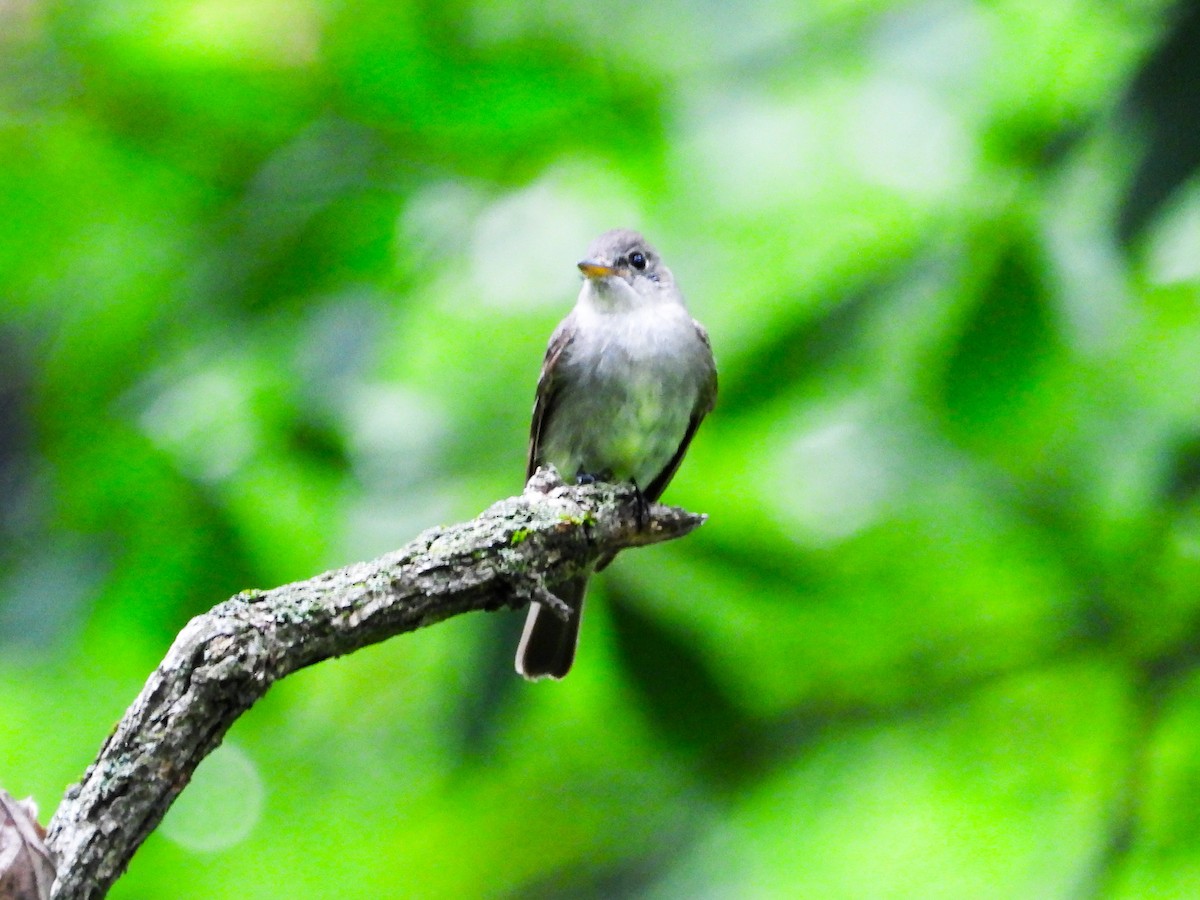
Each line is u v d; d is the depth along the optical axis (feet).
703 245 43.27
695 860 33.71
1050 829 38.04
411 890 38.65
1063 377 28.58
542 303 39.91
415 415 35.65
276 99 31.22
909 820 40.16
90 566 27.68
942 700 35.12
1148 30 26.48
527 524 19.03
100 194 32.86
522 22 32.68
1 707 39.50
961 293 26.00
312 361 29.25
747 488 38.11
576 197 41.39
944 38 37.88
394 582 17.89
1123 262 23.50
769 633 35.55
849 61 34.40
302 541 30.09
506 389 38.34
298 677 37.47
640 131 33.01
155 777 16.08
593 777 37.35
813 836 39.68
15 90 32.27
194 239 31.78
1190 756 33.60
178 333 30.60
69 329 31.53
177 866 41.11
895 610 37.27
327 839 40.75
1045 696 37.37
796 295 29.35
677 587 30.01
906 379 26.96
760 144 44.04
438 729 32.24
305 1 31.65
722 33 34.17
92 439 29.25
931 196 38.42
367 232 30.53
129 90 31.86
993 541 36.76
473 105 30.94
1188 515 34.27
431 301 33.45
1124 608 34.99
